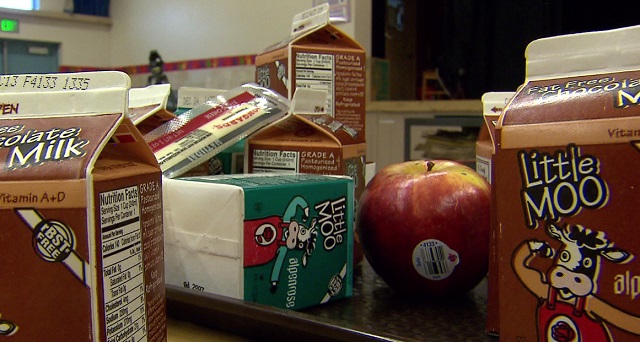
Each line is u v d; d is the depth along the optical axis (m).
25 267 0.31
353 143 0.68
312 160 0.65
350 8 2.23
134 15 3.40
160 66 2.87
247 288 0.51
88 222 0.31
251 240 0.51
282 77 0.73
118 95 0.35
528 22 1.84
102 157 0.35
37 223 0.31
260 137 0.68
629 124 0.32
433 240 0.57
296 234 0.54
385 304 0.58
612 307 0.32
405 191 0.59
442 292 0.59
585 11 1.73
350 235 0.60
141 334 0.36
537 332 0.34
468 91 2.05
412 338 0.45
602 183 0.32
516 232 0.35
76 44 3.45
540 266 0.34
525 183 0.35
